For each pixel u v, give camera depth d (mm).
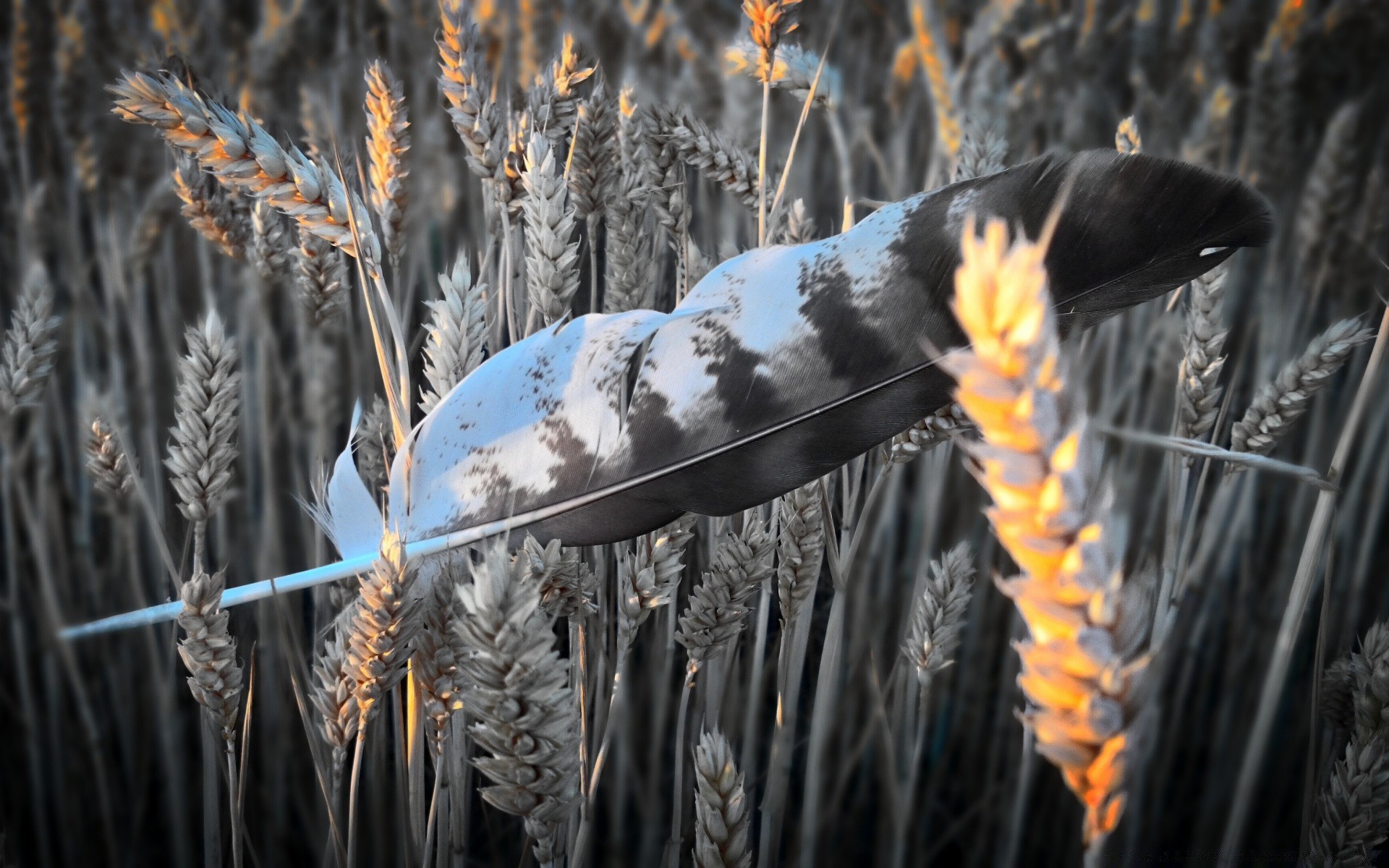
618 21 1014
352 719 478
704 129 630
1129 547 712
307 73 897
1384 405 724
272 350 750
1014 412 241
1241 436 613
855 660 682
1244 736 716
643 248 651
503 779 405
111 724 736
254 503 772
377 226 613
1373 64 945
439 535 467
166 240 843
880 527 687
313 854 699
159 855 712
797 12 531
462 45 557
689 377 451
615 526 448
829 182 946
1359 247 774
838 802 662
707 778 418
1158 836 708
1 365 632
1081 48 1034
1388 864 602
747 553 511
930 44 773
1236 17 1029
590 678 616
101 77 901
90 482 750
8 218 930
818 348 439
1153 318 784
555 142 611
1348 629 688
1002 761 731
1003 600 724
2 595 752
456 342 509
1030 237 417
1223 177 406
